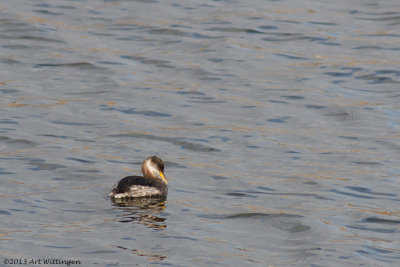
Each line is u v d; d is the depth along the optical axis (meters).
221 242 14.00
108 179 17.33
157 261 12.98
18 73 26.00
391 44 30.23
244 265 13.05
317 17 33.84
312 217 15.45
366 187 17.45
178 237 14.05
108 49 28.92
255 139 20.81
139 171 18.03
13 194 16.00
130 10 33.97
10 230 14.05
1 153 18.77
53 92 24.25
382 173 18.44
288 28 32.09
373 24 32.94
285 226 14.95
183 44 29.84
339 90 25.39
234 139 20.77
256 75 26.69
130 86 25.14
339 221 15.35
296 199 16.56
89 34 30.59
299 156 19.58
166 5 34.97
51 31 30.61
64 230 14.14
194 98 24.25
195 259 13.16
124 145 19.97
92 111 22.61
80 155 18.91
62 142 19.89
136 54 28.55
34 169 17.72
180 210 15.55
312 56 28.84
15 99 23.38
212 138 20.78
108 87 24.98
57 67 26.80
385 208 16.17
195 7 34.84
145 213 15.25
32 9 33.38
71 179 17.22
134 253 13.23
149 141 20.39
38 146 19.44
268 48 29.69
